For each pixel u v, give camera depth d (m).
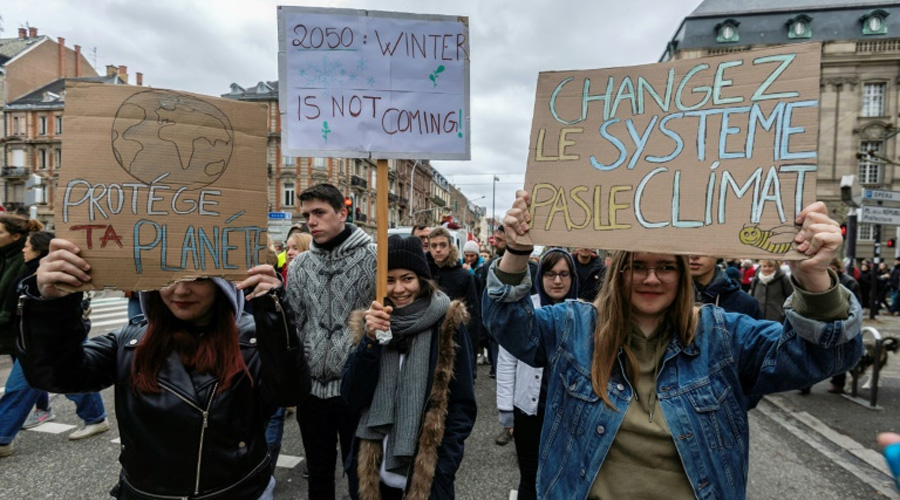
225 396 1.58
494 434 4.42
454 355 2.16
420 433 2.07
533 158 1.62
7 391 3.76
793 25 33.31
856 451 4.11
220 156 1.55
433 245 4.77
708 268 3.16
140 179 1.48
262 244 1.58
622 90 1.56
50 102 39.59
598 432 1.43
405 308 2.20
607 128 1.56
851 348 1.21
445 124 2.35
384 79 2.32
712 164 1.42
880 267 17.03
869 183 31.06
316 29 2.29
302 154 2.26
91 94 1.47
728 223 1.37
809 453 4.07
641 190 1.49
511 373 2.68
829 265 1.21
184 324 1.62
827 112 31.83
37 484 3.32
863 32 32.44
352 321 2.28
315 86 2.28
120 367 1.60
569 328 1.60
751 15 33.91
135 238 1.47
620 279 1.50
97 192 1.46
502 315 1.56
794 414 5.08
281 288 1.59
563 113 1.62
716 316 1.49
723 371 1.41
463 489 3.40
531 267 4.14
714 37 34.22
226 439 1.58
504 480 3.53
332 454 2.66
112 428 4.38
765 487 3.45
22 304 1.39
